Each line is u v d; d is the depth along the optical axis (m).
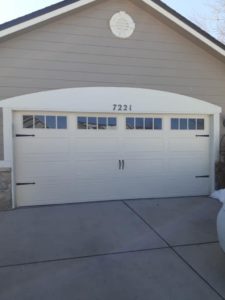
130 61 7.94
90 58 7.66
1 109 7.20
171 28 8.18
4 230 5.89
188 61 8.38
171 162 8.49
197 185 8.74
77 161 7.82
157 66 8.15
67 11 7.14
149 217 6.68
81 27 7.58
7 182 7.29
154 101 8.16
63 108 7.54
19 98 7.28
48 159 7.64
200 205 7.66
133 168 8.20
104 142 7.97
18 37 7.22
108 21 7.74
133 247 5.11
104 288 3.87
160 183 8.43
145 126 8.24
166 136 8.41
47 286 3.91
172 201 8.05
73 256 4.77
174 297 3.67
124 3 7.81
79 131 7.79
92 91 7.71
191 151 8.65
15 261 4.60
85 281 4.03
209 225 6.18
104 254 4.84
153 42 8.09
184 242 5.32
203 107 8.56
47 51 7.40
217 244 5.24
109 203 7.79
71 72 7.56
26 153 7.50
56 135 7.65
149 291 3.80
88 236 5.57
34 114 7.48
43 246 5.14
